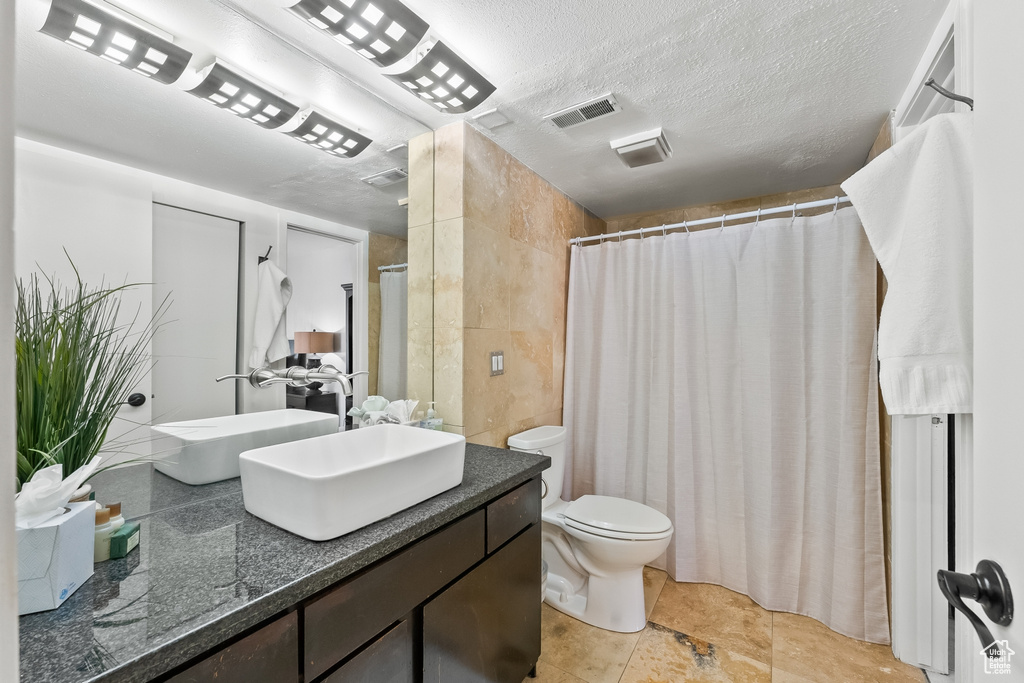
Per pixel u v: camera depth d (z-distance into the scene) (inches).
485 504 49.7
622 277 97.3
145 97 42.6
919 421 61.6
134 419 41.4
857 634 68.9
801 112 67.7
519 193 85.4
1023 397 18.4
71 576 27.7
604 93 62.9
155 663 22.7
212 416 47.8
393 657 37.6
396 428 57.4
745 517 82.3
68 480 28.5
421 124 70.4
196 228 46.8
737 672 61.8
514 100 64.5
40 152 36.1
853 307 71.7
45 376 30.5
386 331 68.3
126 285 41.2
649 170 89.9
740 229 83.2
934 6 45.8
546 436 84.0
